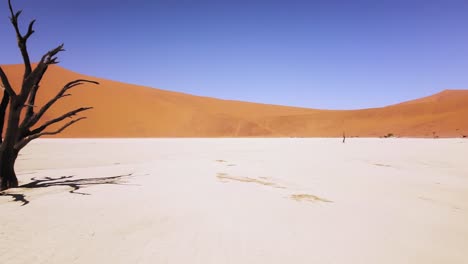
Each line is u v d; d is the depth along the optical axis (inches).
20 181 319.0
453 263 151.8
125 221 173.8
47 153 767.7
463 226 227.0
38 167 489.4
